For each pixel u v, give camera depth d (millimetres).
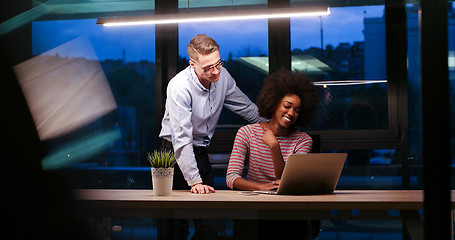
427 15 1117
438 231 1104
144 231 4871
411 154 3205
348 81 3295
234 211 1717
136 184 3977
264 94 2434
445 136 1103
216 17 2750
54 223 1005
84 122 3912
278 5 3238
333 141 3285
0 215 947
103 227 1999
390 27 3191
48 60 3631
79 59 3812
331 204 1647
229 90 2930
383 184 3371
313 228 2398
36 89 3531
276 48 3273
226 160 3348
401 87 3199
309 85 2441
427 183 1115
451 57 3289
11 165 935
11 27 3422
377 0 3242
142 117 4027
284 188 1902
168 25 3332
